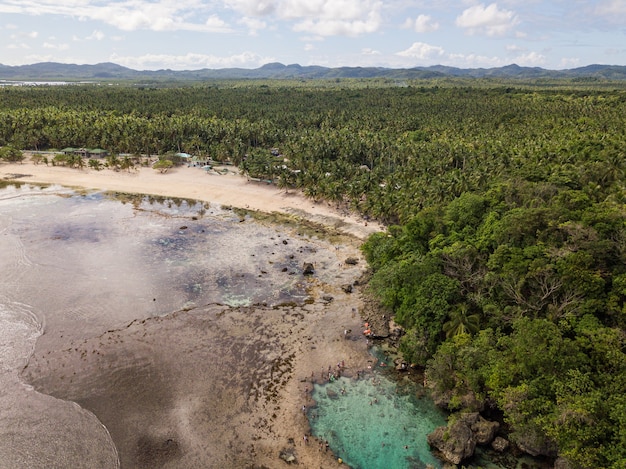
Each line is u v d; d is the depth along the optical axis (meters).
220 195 130.88
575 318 50.69
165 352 59.84
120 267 83.62
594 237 58.44
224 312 70.25
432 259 65.31
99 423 47.75
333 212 117.19
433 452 46.09
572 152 114.12
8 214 108.25
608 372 43.91
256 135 176.38
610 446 38.09
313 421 49.69
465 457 44.59
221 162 164.50
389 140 155.50
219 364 58.09
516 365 46.62
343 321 69.31
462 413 48.59
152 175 147.62
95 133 170.12
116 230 102.12
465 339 52.81
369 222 110.88
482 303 57.94
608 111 175.88
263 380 55.66
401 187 112.00
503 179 96.94
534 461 44.75
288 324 67.81
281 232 105.38
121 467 42.88
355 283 81.06
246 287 78.62
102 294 73.44
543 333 46.53
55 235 97.12
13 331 62.28
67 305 69.62
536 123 162.00
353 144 150.75
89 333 63.03
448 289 58.72
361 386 55.59
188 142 171.62
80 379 54.06
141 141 166.62
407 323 61.09
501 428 48.50
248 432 47.72
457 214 80.06
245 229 106.56
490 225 70.06
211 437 46.81
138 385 53.62
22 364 55.97
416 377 57.44
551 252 57.84
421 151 136.25
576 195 73.12
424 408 52.16
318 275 84.25
